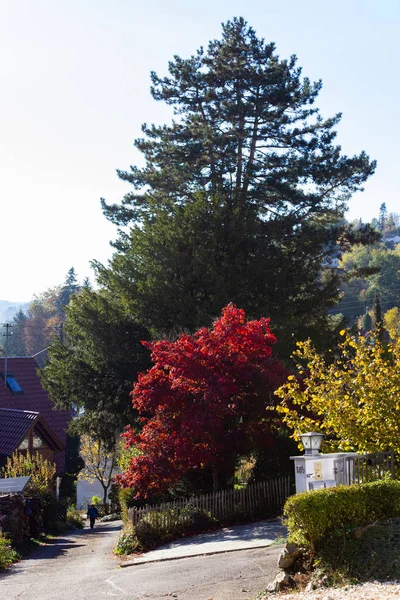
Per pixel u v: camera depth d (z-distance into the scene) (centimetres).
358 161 3816
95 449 4922
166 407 2261
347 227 4019
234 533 1886
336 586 1076
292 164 3747
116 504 4666
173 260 3231
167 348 2284
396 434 1623
